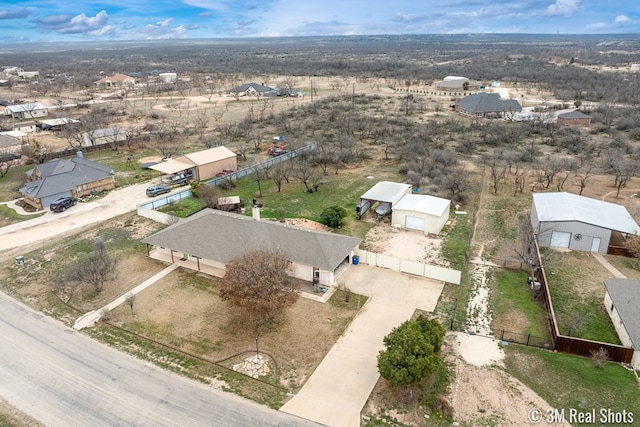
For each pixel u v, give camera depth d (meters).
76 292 37.12
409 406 24.55
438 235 45.91
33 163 74.75
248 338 30.80
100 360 28.95
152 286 37.59
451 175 61.28
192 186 57.97
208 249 39.16
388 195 51.06
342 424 23.58
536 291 35.31
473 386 25.72
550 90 144.00
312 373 27.39
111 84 179.25
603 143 78.62
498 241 44.50
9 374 27.86
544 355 28.27
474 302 34.53
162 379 27.12
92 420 24.27
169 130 94.19
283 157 72.19
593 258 40.94
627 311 29.89
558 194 47.81
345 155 71.44
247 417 24.11
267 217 50.72
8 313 34.38
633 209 50.66
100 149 82.69
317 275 37.16
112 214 53.28
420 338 24.92
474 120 99.69
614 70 195.88
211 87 163.38
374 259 40.12
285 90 148.75
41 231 48.97
